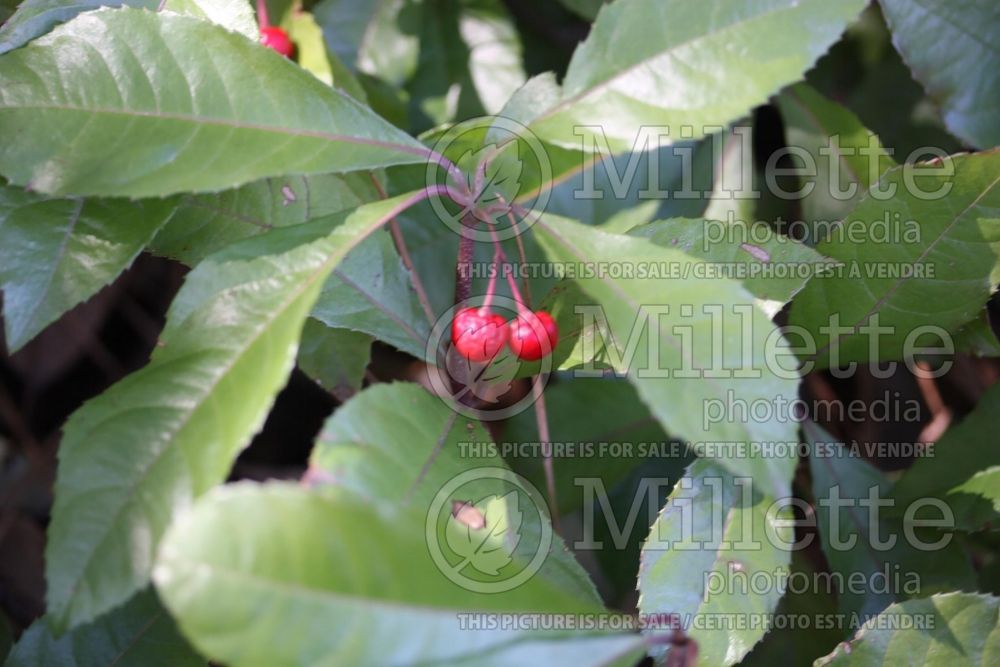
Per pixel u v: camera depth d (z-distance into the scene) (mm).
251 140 260
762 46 260
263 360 249
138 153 258
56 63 260
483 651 234
